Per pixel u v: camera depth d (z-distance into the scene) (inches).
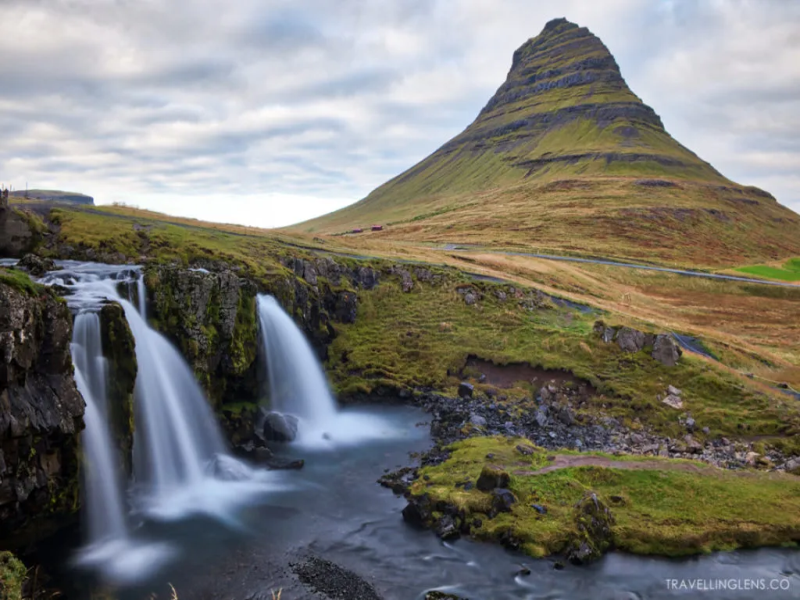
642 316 3053.6
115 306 1275.8
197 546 1082.7
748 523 1137.4
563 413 1829.5
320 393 2041.1
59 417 989.8
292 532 1141.7
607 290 4109.3
